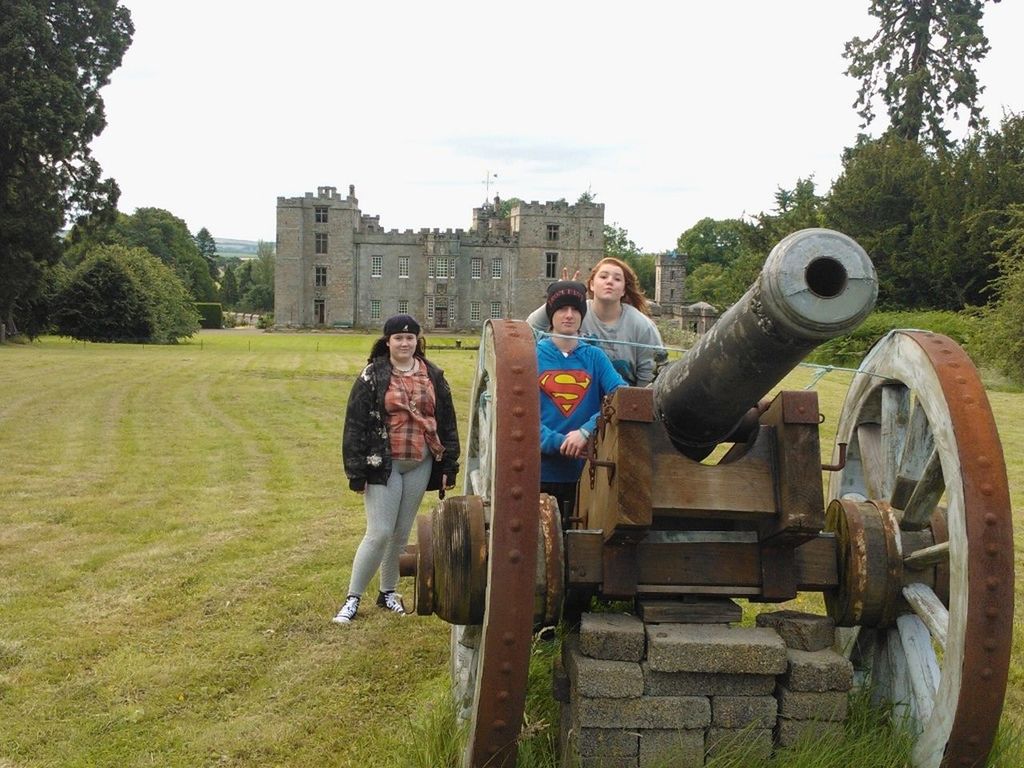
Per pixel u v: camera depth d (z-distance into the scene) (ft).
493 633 9.55
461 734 11.47
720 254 379.96
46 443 41.91
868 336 98.22
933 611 10.52
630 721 10.45
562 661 11.44
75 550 23.31
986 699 9.55
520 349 10.11
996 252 99.81
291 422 50.57
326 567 22.20
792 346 9.22
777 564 11.12
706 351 10.19
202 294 408.05
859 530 11.10
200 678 15.43
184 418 51.62
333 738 13.41
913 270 127.54
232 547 23.86
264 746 13.14
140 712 14.10
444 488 19.12
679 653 10.37
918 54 146.20
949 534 9.95
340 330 301.84
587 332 15.81
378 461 18.20
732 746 10.47
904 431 12.17
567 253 316.60
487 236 312.91
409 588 20.67
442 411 18.93
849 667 10.49
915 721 10.77
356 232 309.42
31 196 141.59
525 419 9.71
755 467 10.66
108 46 150.61
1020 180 120.26
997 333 83.66
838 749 10.43
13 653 16.28
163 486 32.30
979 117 143.84
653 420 10.27
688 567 11.05
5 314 148.36
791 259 8.53
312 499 30.40
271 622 18.29
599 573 10.79
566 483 13.52
